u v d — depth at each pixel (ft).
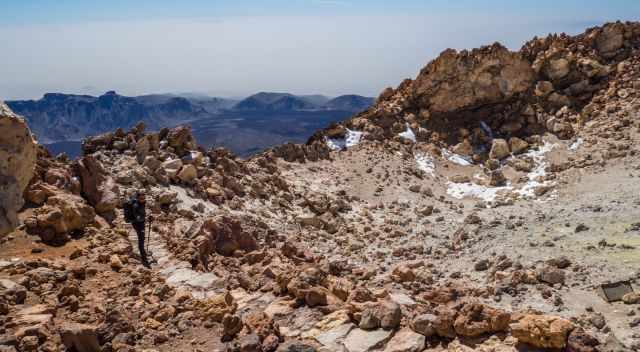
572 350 26.40
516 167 113.80
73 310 33.32
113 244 47.75
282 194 91.61
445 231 79.61
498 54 136.67
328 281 39.70
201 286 41.42
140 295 37.19
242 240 55.62
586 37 150.00
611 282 45.24
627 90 131.54
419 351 29.07
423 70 138.21
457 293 44.60
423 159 120.88
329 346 30.09
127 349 28.63
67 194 54.85
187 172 77.61
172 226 60.34
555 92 138.00
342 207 91.04
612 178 93.45
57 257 43.42
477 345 28.60
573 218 71.00
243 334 31.04
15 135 28.86
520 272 48.80
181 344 30.81
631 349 34.01
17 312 31.81
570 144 118.83
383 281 48.88
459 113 138.82
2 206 28.30
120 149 80.64
